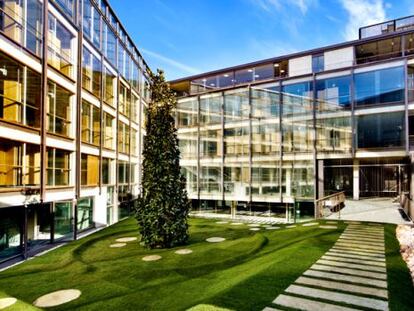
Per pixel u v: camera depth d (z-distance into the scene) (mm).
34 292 9219
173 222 14812
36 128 13750
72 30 17547
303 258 10641
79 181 17812
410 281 8414
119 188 25578
